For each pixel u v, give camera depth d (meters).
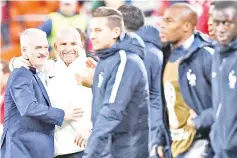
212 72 14.41
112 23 15.27
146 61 16.56
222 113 14.23
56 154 16.77
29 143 16.39
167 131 15.41
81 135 16.73
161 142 15.52
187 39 15.00
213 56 14.41
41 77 16.64
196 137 14.93
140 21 16.64
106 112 14.95
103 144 15.02
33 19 28.91
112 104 14.93
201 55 14.70
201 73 14.70
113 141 15.15
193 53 14.73
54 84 16.78
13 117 16.50
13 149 16.34
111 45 15.30
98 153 15.05
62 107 16.61
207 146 14.90
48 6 29.16
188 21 14.95
